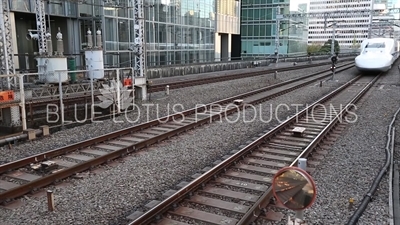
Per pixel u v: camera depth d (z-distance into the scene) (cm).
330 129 1288
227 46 5522
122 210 689
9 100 1148
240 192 759
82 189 781
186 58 4331
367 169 891
